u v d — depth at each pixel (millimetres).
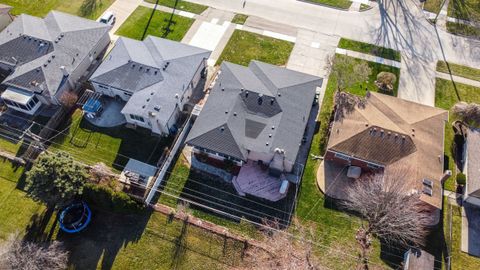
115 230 43688
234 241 42781
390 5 68188
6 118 53062
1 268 38156
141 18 66375
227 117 47469
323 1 69250
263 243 42594
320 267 40312
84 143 50688
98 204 44781
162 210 44875
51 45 55844
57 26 58312
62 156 43062
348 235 43094
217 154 47750
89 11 67625
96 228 43812
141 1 69500
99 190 43062
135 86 51812
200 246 42594
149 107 49219
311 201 45594
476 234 42750
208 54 56531
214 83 53281
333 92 55875
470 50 61250
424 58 60188
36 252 38594
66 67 54406
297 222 44156
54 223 44031
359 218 44156
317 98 54531
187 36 63438
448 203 44938
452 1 68188
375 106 49219
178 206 45344
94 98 53688
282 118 47562
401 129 45906
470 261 41031
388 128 45812
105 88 53750
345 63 57625
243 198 45938
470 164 45531
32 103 52375
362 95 55344
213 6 68438
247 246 42375
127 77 52500
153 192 46000
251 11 67688
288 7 68375
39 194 40625
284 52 61188
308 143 50531
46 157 42250
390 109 48469
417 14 66562
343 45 62188
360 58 60156
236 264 41375
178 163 48906
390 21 65688
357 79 54938
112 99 54969
